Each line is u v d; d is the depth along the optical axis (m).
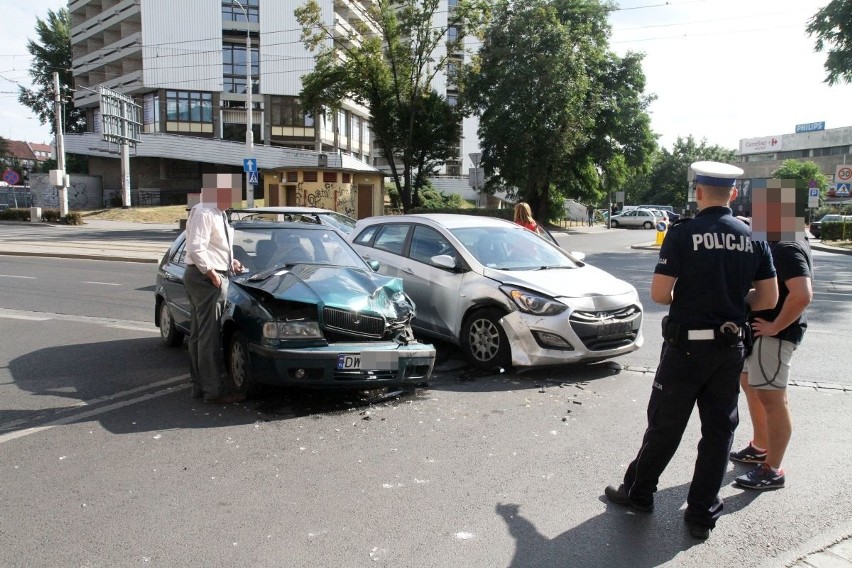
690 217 3.54
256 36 53.50
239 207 7.85
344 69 36.78
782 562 3.27
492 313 6.93
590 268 7.73
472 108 40.47
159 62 53.22
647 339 8.74
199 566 3.17
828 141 95.88
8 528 3.53
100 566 3.16
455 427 5.22
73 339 8.51
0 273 15.41
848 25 23.17
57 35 74.88
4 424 5.23
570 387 6.40
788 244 3.85
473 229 7.95
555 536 3.51
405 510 3.78
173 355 7.64
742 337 3.44
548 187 44.56
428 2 35.50
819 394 6.17
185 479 4.18
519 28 37.56
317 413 5.54
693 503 3.52
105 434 5.00
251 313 5.64
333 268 6.41
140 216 41.44
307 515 3.71
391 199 45.81
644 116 44.03
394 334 5.94
